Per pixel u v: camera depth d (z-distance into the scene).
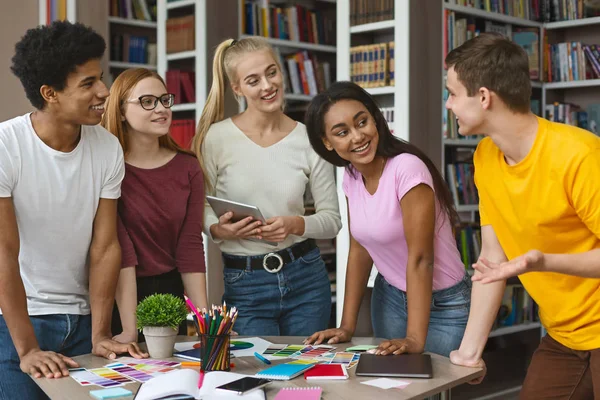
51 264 2.30
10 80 4.69
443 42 4.31
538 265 1.75
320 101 2.27
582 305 2.04
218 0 4.62
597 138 1.91
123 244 2.47
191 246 2.65
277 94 2.71
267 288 2.75
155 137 2.57
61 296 2.36
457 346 2.46
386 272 2.50
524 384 2.29
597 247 1.98
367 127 2.23
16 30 4.69
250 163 2.75
